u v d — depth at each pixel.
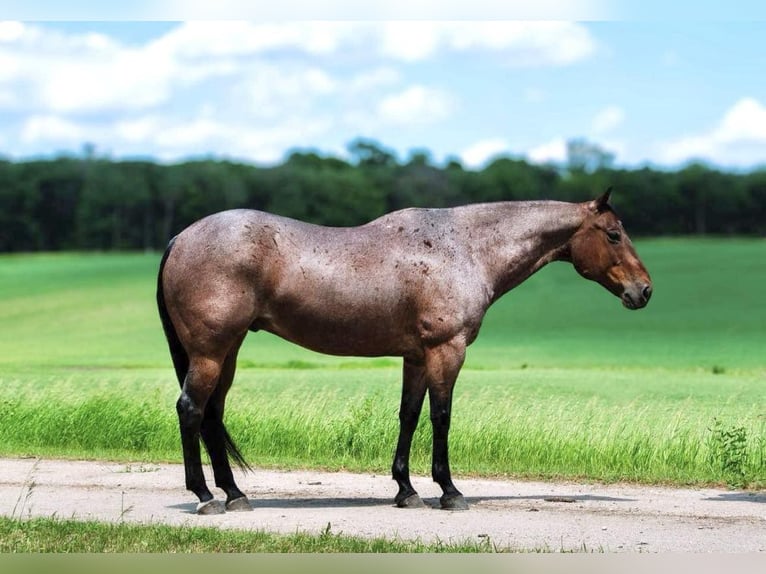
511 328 54.72
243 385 24.55
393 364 35.41
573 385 25.73
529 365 37.12
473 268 11.70
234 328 10.93
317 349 11.55
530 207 12.12
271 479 13.62
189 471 11.05
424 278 11.45
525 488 13.04
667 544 9.68
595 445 14.55
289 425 15.88
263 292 11.09
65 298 67.94
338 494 12.55
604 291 69.06
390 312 11.41
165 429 16.20
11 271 86.81
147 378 28.27
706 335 50.59
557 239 12.15
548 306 63.16
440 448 11.52
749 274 78.12
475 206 12.06
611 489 12.96
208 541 9.32
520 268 12.03
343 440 15.36
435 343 11.47
